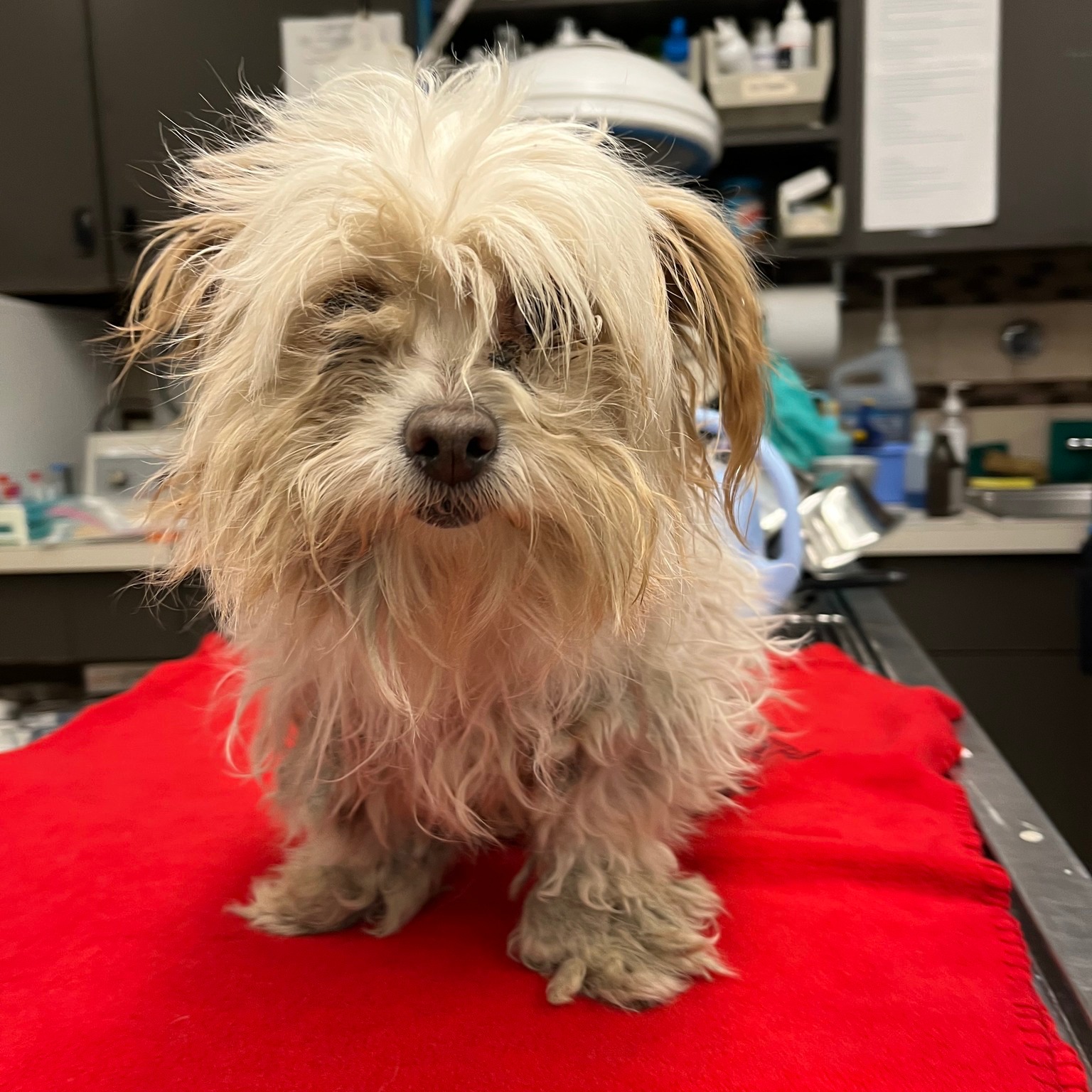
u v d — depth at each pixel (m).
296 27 1.90
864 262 2.19
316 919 0.68
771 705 1.03
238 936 0.67
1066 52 1.89
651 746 0.66
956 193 1.96
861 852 0.72
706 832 0.77
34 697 1.80
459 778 0.66
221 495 0.58
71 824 0.84
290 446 0.56
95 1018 0.57
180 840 0.81
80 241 2.03
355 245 0.54
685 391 0.68
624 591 0.58
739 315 0.67
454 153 0.57
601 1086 0.50
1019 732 1.90
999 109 1.92
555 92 1.12
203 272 0.67
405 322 0.56
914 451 2.08
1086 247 1.96
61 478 1.98
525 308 0.57
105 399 2.21
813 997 0.57
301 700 0.68
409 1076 0.52
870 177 1.97
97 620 1.85
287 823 0.74
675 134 1.18
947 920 0.64
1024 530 1.80
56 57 1.97
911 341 2.36
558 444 0.55
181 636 1.85
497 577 0.58
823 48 1.92
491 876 0.77
